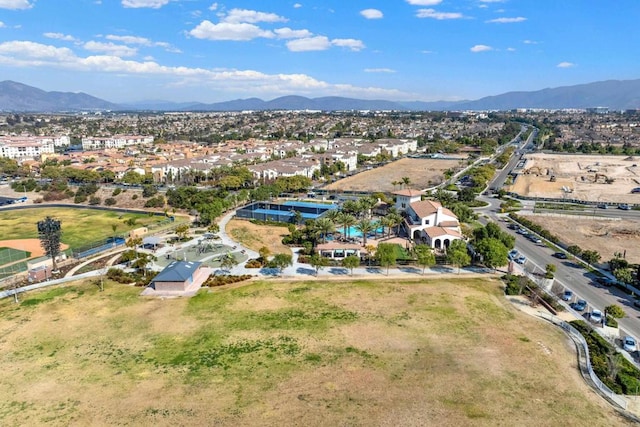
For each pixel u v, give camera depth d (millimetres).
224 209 154125
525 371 58281
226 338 67625
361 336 67688
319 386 54781
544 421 48344
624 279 85188
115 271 94688
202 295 84625
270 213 146625
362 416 49000
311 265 100875
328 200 173250
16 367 60562
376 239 122375
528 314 76312
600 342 65562
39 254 115312
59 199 186875
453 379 56250
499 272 96750
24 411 51094
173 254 110625
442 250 110188
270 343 65812
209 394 53469
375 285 88938
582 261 103812
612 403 52062
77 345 66500
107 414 50156
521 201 178250
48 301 82688
